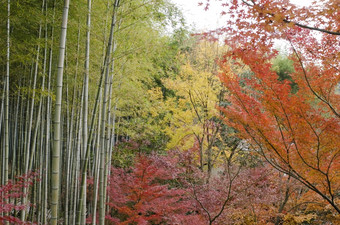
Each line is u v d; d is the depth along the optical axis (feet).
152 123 42.47
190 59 31.65
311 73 12.44
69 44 18.01
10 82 26.55
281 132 12.74
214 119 33.45
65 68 18.86
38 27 17.42
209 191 21.61
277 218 21.08
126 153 36.14
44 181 22.33
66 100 24.91
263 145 14.15
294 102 11.73
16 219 11.82
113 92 26.04
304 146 12.51
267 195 20.26
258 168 22.75
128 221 19.75
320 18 9.41
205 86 29.07
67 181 23.81
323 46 11.62
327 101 12.54
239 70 26.22
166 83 29.76
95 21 17.33
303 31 11.08
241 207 20.84
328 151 12.01
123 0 16.38
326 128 11.52
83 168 16.02
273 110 12.59
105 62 15.88
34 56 18.89
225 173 24.71
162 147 37.17
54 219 10.96
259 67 12.04
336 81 11.92
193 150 30.94
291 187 20.52
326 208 18.84
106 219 23.50
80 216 15.94
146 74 29.09
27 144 20.56
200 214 22.09
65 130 33.09
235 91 13.70
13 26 17.34
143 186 21.04
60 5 17.22
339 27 9.91
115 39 19.65
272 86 11.99
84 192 16.87
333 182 13.66
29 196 24.38
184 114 30.89
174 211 22.71
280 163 15.05
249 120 13.29
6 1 13.66
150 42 19.22
